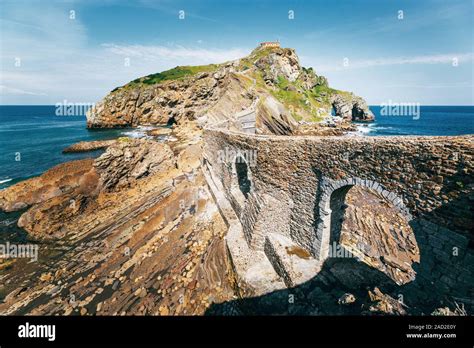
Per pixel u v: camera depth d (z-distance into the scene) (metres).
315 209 12.00
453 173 6.94
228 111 57.56
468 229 6.72
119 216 20.27
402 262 12.40
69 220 20.20
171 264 14.23
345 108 106.00
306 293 10.70
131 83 98.81
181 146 39.56
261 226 13.52
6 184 30.83
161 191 23.80
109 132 73.56
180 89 88.50
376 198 20.64
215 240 15.77
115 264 14.74
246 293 11.29
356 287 10.84
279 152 13.47
